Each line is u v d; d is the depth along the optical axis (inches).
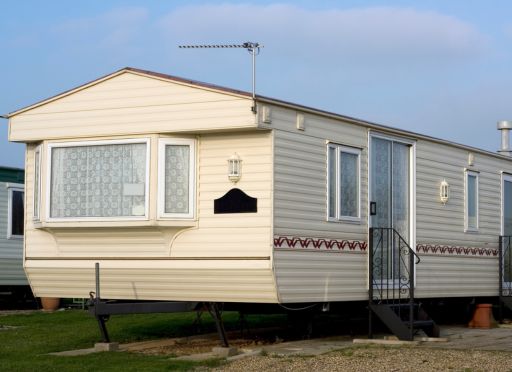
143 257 495.8
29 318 689.6
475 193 663.1
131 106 489.4
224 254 474.3
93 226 493.4
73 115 505.7
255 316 712.4
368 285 535.2
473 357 444.5
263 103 459.2
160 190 478.9
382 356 448.1
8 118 525.3
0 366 424.8
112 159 494.3
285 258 470.6
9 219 862.5
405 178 581.6
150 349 496.4
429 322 539.8
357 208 532.1
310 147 494.3
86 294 525.7
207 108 467.8
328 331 598.2
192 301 493.0
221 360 441.1
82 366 425.1
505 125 773.3
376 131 550.9
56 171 508.7
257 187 468.4
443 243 616.4
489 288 674.2
